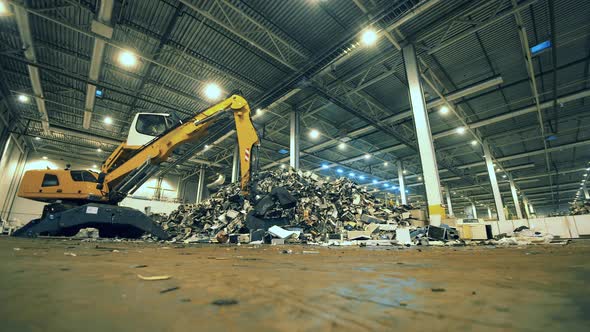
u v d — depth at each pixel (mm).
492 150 19922
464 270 1469
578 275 1225
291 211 9078
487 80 11102
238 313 605
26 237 5445
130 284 944
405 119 15695
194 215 11648
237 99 7293
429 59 10969
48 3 8031
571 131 17172
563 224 11031
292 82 11211
